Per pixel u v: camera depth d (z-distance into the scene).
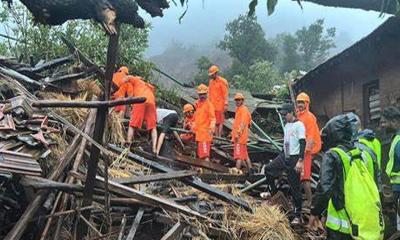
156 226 6.33
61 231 5.50
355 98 14.28
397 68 12.03
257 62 34.16
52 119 6.71
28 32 13.34
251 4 3.27
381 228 4.91
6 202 5.20
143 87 9.38
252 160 11.65
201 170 9.26
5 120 5.81
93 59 13.44
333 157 5.02
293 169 7.46
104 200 5.84
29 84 8.48
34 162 4.85
